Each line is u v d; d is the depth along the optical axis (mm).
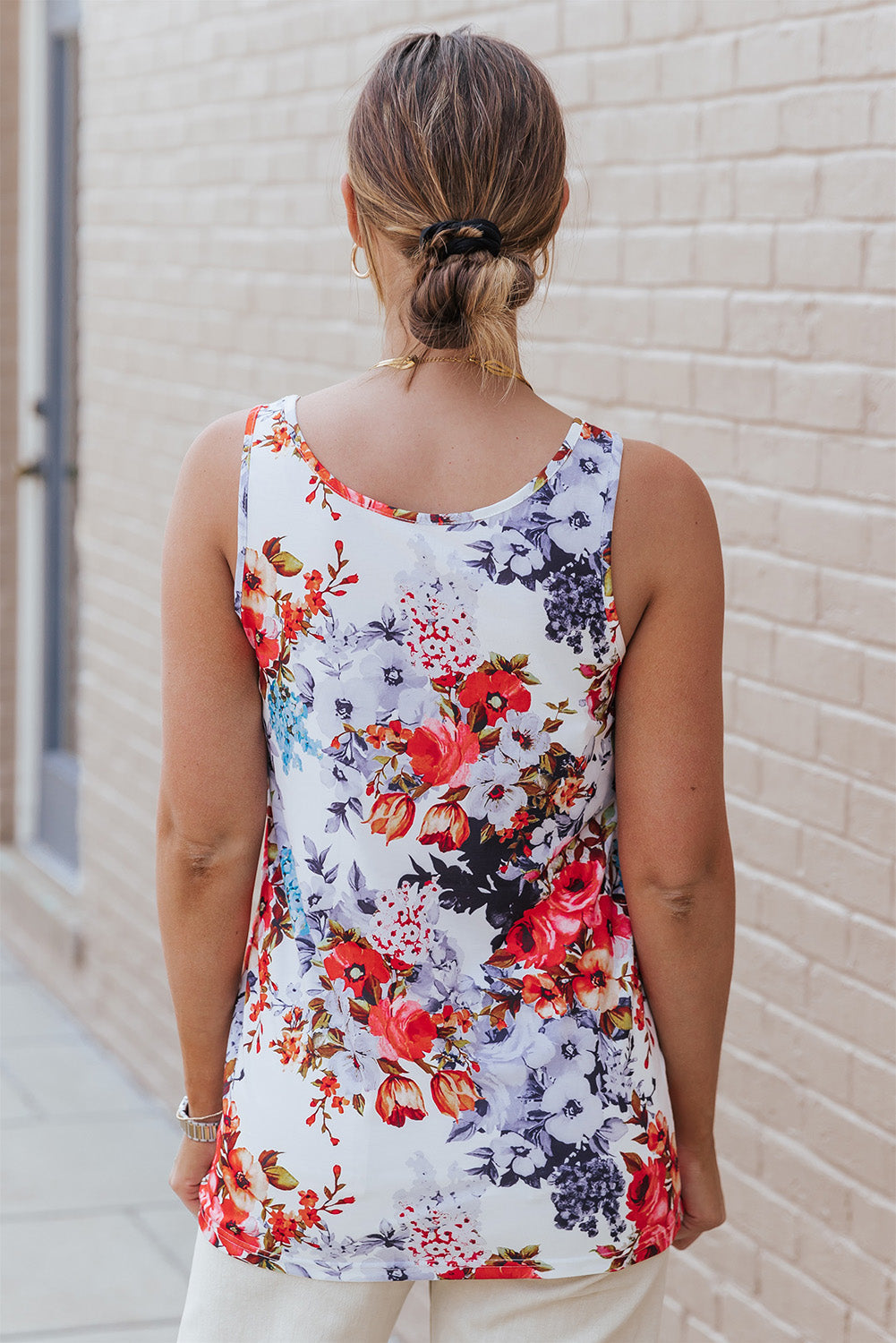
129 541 4457
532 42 2732
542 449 1362
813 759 2258
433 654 1344
